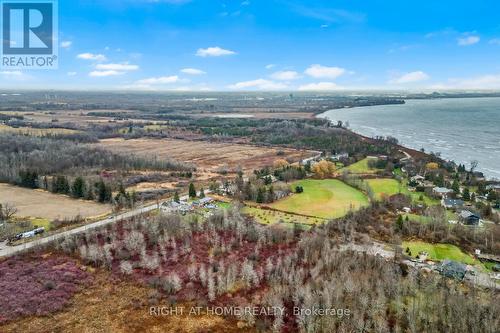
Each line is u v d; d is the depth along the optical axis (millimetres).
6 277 96250
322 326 78812
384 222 130125
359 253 104812
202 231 122688
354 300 84500
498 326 75625
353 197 158500
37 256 107375
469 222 131125
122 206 146375
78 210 142250
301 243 110438
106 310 85000
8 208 139125
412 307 81812
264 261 104250
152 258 104625
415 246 114000
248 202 152750
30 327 79438
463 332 75562
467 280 93875
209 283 90875
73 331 78438
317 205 148875
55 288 92125
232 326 80625
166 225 121875
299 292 87000
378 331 76938
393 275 91688
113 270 100188
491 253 110125
